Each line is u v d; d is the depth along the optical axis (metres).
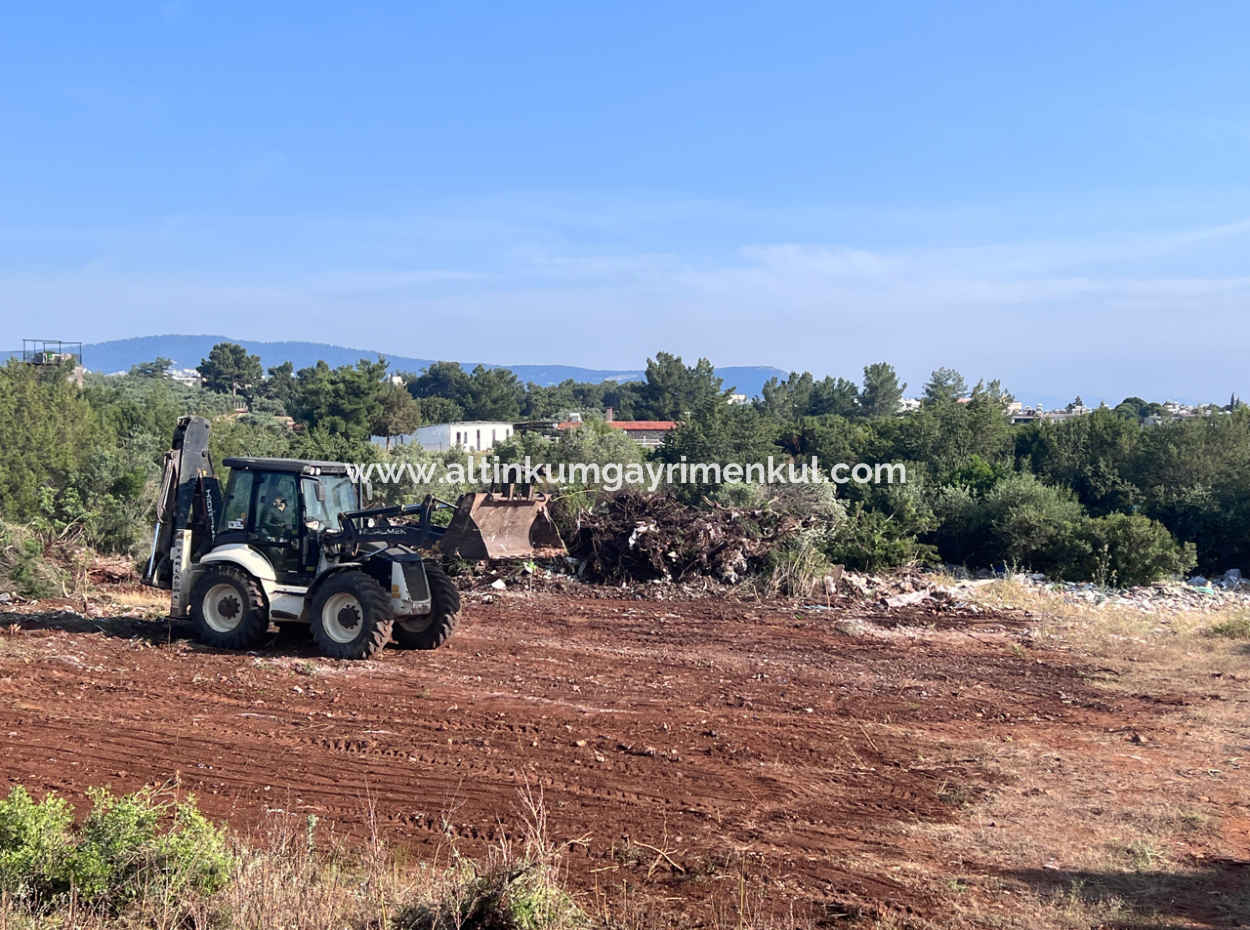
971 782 7.55
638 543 18.42
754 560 18.70
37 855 4.71
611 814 6.63
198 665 10.65
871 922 5.06
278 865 5.03
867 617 15.88
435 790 6.97
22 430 21.55
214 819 6.28
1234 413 31.72
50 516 20.11
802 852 6.06
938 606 16.95
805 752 8.25
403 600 11.55
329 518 11.98
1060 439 33.88
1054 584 20.91
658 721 9.07
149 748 7.68
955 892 5.48
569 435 31.30
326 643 11.29
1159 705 10.30
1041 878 5.72
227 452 28.58
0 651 10.61
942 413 37.50
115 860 4.79
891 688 10.96
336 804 6.64
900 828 6.52
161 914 4.52
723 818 6.62
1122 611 17.11
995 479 29.64
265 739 8.05
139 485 20.47
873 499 28.66
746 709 9.73
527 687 10.31
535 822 6.38
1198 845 6.29
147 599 15.10
